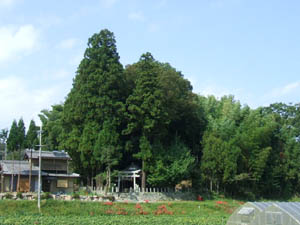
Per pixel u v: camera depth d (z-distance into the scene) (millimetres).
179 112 79250
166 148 73375
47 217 46000
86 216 49000
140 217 50469
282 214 28391
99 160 66812
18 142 96500
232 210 61719
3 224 40000
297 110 110688
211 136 76438
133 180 71000
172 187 71625
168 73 77688
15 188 61531
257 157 79875
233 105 92062
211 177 75875
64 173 66438
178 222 46062
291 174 88812
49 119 97500
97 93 70562
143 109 68750
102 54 72562
